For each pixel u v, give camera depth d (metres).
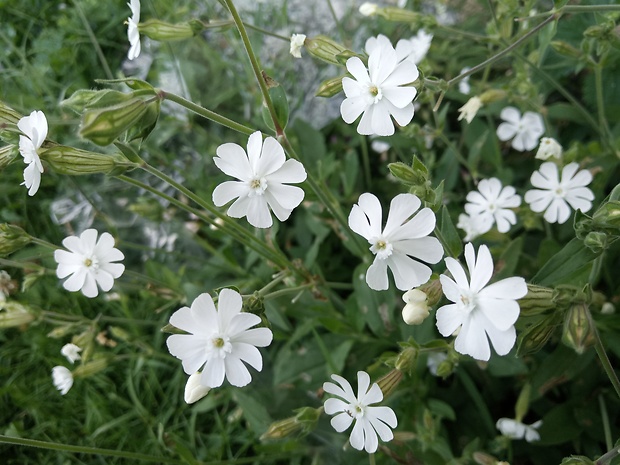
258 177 0.15
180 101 0.15
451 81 0.18
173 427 0.28
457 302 0.13
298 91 0.33
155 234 0.33
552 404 0.23
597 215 0.15
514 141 0.26
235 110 0.34
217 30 0.21
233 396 0.25
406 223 0.14
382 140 0.29
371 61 0.16
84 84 0.34
